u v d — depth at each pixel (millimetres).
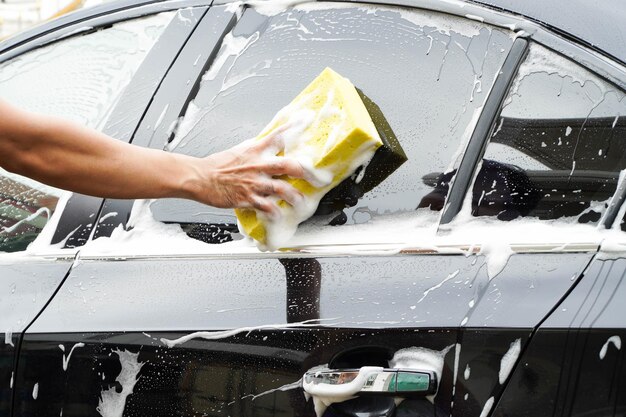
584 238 2318
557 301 2266
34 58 3414
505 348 2273
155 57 3129
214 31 3062
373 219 2561
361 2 2836
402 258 2477
